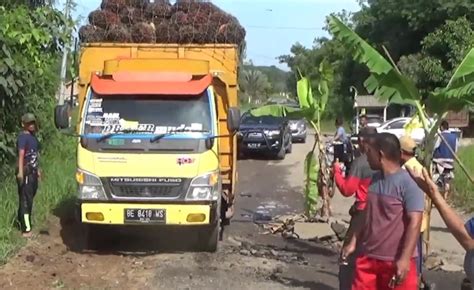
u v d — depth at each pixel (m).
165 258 9.88
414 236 5.54
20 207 10.47
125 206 9.63
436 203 4.56
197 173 9.70
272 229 12.48
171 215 9.64
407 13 43.00
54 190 12.95
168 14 11.73
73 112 13.84
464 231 4.39
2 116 12.23
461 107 7.87
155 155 9.66
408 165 5.77
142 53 11.18
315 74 14.95
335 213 14.24
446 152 14.84
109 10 11.59
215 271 9.22
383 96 8.20
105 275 8.91
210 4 11.65
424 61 38.91
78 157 9.79
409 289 5.63
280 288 8.50
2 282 8.27
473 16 40.19
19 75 11.91
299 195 17.17
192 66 10.55
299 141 34.06
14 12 12.76
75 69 12.70
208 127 9.91
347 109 50.34
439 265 9.85
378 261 5.69
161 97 10.02
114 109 9.95
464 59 7.89
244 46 12.49
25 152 10.42
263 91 73.12
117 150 9.72
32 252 9.76
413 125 9.46
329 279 9.08
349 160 17.08
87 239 10.20
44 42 12.99
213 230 10.16
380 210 5.68
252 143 25.16
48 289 8.15
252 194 17.17
